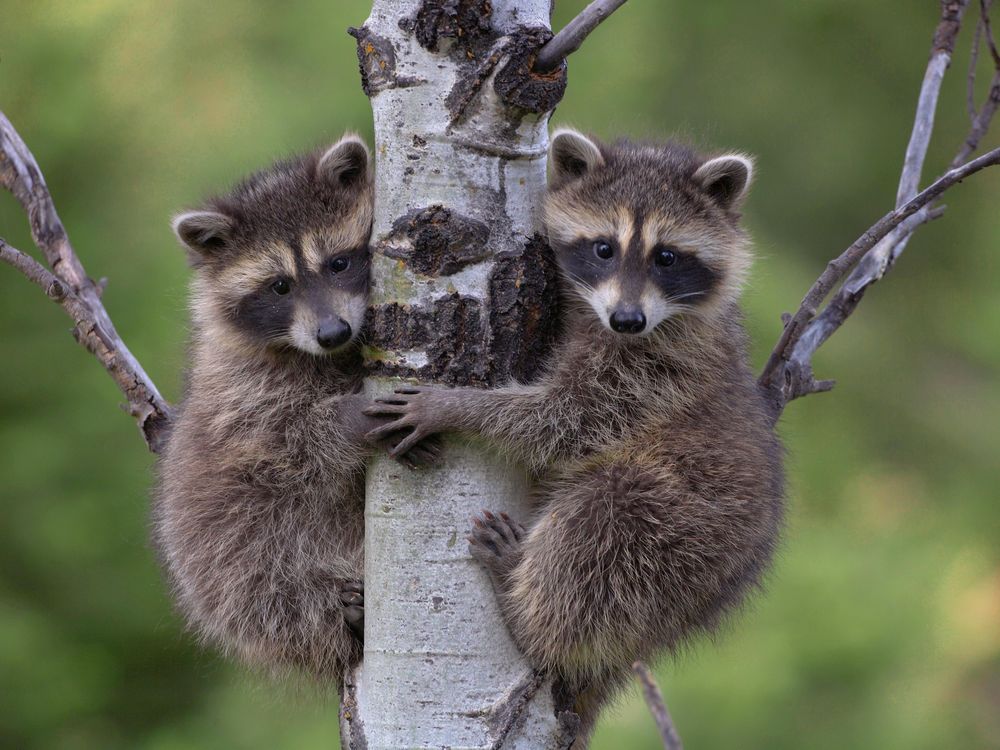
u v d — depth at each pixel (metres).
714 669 12.65
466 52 6.52
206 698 14.59
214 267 8.92
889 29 19.45
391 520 6.65
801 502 15.72
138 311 13.98
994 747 15.35
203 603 8.62
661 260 8.58
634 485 7.85
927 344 18.92
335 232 8.55
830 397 16.73
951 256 19.80
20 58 14.59
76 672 13.98
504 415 6.76
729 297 9.02
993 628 16.38
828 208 19.48
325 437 8.08
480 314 6.72
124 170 14.69
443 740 6.43
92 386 14.05
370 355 6.95
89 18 14.95
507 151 6.64
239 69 15.42
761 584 8.58
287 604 8.38
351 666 7.63
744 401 8.44
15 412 14.25
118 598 14.27
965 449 17.31
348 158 8.80
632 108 16.48
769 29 19.45
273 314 8.52
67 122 14.41
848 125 19.34
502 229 6.71
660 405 8.16
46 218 8.78
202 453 8.62
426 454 6.66
